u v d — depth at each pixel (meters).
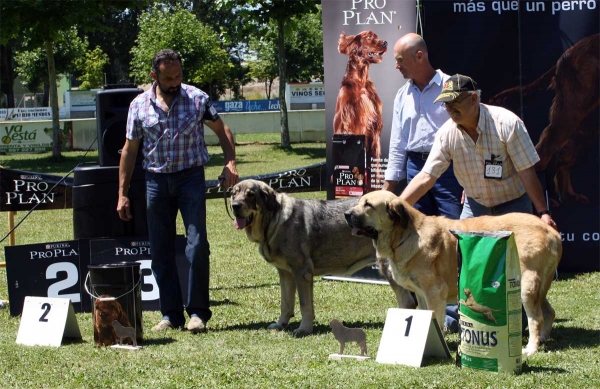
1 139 29.09
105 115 7.60
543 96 8.70
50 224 14.34
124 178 6.58
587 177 8.81
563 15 8.56
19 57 40.91
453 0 8.39
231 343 5.83
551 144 8.77
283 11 25.08
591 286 8.00
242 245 11.62
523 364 4.71
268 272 9.54
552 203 8.86
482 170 5.58
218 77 34.44
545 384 4.26
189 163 6.32
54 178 8.34
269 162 23.91
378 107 8.36
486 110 5.50
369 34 8.33
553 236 5.16
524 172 5.48
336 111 8.63
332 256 6.45
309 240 6.32
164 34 33.06
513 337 4.51
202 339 6.00
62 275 7.39
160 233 6.46
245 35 25.91
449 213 6.53
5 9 21.86
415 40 6.36
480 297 4.52
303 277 6.27
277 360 5.14
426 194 6.66
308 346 5.64
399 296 6.11
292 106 36.44
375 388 4.30
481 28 8.47
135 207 7.57
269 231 6.26
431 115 6.40
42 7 22.02
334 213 6.44
